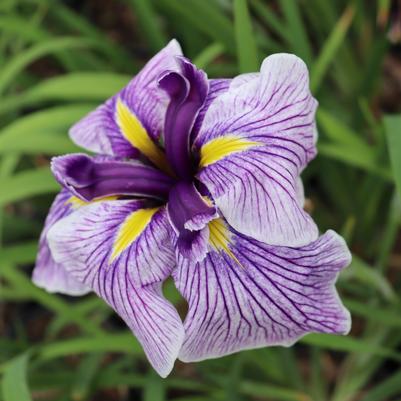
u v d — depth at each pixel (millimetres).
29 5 1000
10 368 638
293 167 534
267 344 547
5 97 945
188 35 863
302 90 542
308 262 535
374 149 738
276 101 542
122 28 1124
